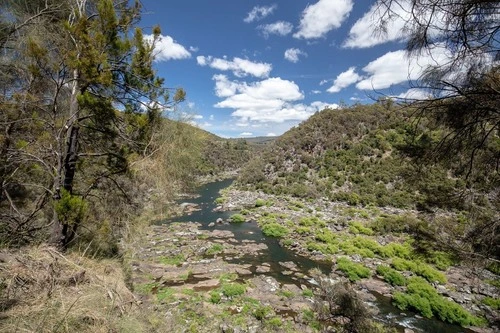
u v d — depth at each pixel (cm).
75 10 546
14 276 332
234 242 2291
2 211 560
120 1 585
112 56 560
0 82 531
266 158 6606
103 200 634
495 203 307
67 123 526
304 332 1057
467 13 212
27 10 543
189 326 1032
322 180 5006
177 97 634
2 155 500
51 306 309
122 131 600
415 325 1247
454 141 272
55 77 529
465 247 328
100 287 399
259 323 1126
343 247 2175
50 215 601
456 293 1540
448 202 335
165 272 1578
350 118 6406
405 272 1816
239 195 4662
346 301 981
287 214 3369
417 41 236
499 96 215
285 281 1590
